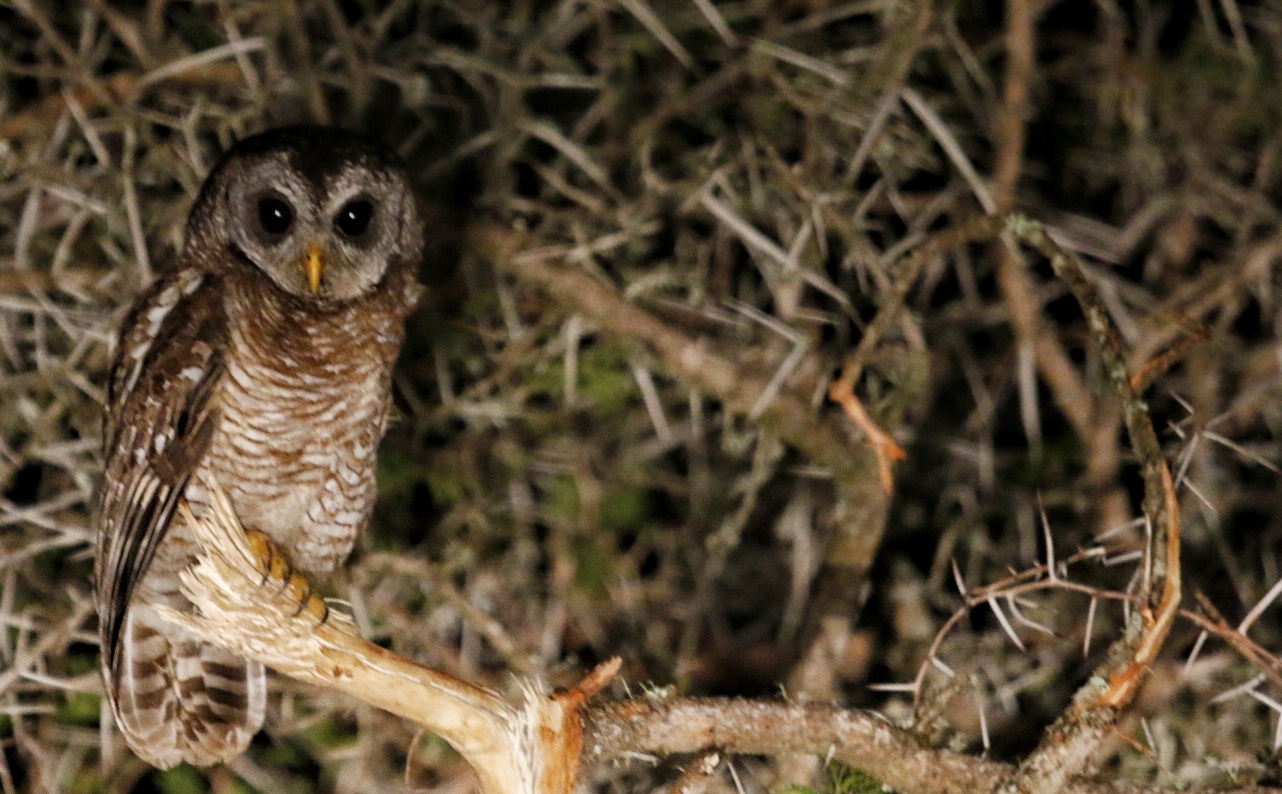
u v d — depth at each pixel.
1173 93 11.25
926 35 9.89
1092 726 6.40
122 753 9.56
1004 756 9.16
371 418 8.77
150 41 10.09
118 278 9.73
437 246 10.45
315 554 8.91
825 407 10.53
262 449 8.43
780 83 10.10
